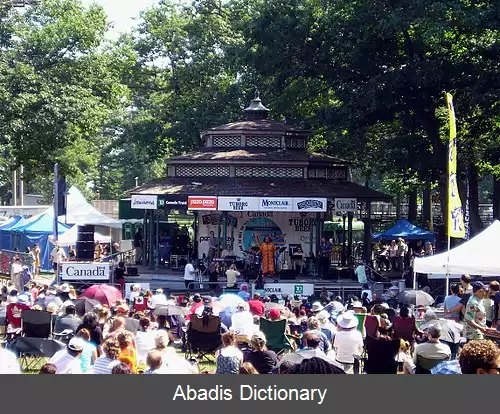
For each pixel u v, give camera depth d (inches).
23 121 1911.9
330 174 1846.7
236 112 2400.3
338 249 1835.6
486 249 922.1
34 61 2062.0
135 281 1569.9
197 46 2500.0
